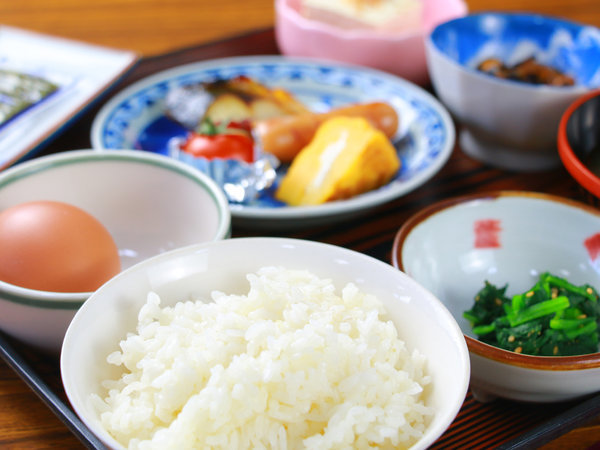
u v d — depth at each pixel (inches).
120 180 25.3
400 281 21.6
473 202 25.0
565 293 23.4
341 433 19.9
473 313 23.8
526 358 21.5
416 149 28.7
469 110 28.0
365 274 21.9
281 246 22.1
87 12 35.1
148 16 35.2
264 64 31.3
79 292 22.8
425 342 21.3
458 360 20.5
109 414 20.2
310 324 20.7
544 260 24.9
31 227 22.7
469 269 24.8
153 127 29.2
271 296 21.1
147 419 20.2
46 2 35.6
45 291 22.6
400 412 20.2
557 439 22.4
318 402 20.4
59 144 28.4
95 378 20.8
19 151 26.5
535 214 25.1
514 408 22.8
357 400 20.3
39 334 22.4
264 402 20.1
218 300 21.4
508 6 37.1
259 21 35.5
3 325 22.6
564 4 37.3
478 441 22.3
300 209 25.3
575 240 24.8
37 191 24.7
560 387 21.7
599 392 22.4
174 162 24.9
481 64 30.5
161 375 20.3
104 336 21.1
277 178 28.1
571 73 30.2
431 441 19.6
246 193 27.0
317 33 31.4
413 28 32.4
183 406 20.3
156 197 25.4
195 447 20.0
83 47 31.0
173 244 25.4
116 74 29.8
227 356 20.6
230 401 19.9
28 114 28.0
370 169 27.0
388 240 26.2
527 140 27.8
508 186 28.1
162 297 21.8
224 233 23.0
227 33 34.4
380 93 30.5
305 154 27.7
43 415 22.4
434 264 24.5
